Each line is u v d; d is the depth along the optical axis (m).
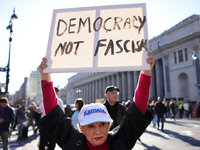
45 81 2.23
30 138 10.91
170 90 40.81
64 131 2.11
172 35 42.62
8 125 6.30
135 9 2.42
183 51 38.66
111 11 2.47
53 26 2.51
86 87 86.00
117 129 2.08
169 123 16.55
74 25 2.48
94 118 1.81
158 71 46.09
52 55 2.33
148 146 7.70
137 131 1.97
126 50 2.22
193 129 12.02
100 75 72.25
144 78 2.03
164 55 43.00
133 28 2.33
